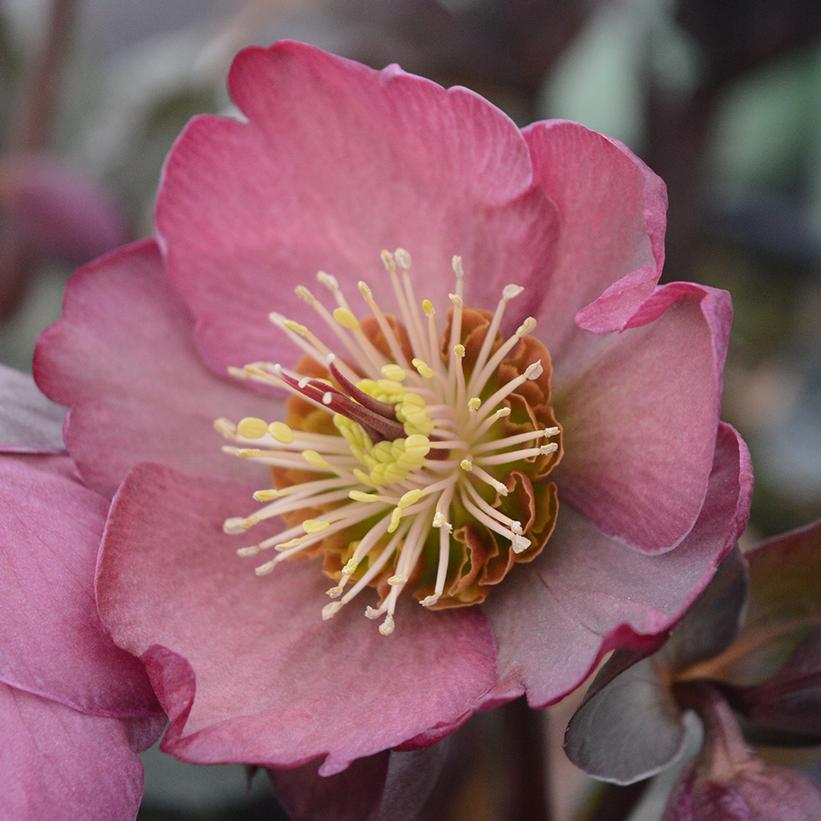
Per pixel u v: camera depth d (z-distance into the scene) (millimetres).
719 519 282
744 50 391
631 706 287
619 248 294
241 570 300
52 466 303
